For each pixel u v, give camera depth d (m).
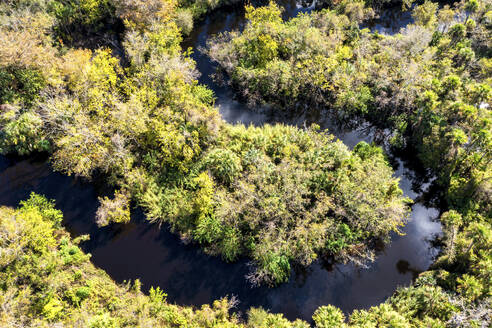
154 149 43.91
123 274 35.97
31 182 43.66
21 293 30.16
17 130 43.41
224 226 36.62
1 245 32.62
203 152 43.25
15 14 55.25
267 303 33.78
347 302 33.91
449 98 44.50
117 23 63.03
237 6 71.38
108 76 49.12
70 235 38.84
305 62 50.25
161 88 47.47
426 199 42.12
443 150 40.69
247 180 39.62
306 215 36.41
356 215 36.31
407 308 30.81
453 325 28.08
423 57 51.19
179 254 37.19
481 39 55.56
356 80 49.66
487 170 37.50
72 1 59.75
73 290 32.34
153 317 31.16
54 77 47.22
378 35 58.59
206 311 31.66
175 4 63.22
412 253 37.28
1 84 47.00
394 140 45.88
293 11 70.69
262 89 52.19
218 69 56.81
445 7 62.00
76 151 40.34
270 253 34.75
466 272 32.06
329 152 41.09
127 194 40.12
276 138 44.16
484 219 36.06
